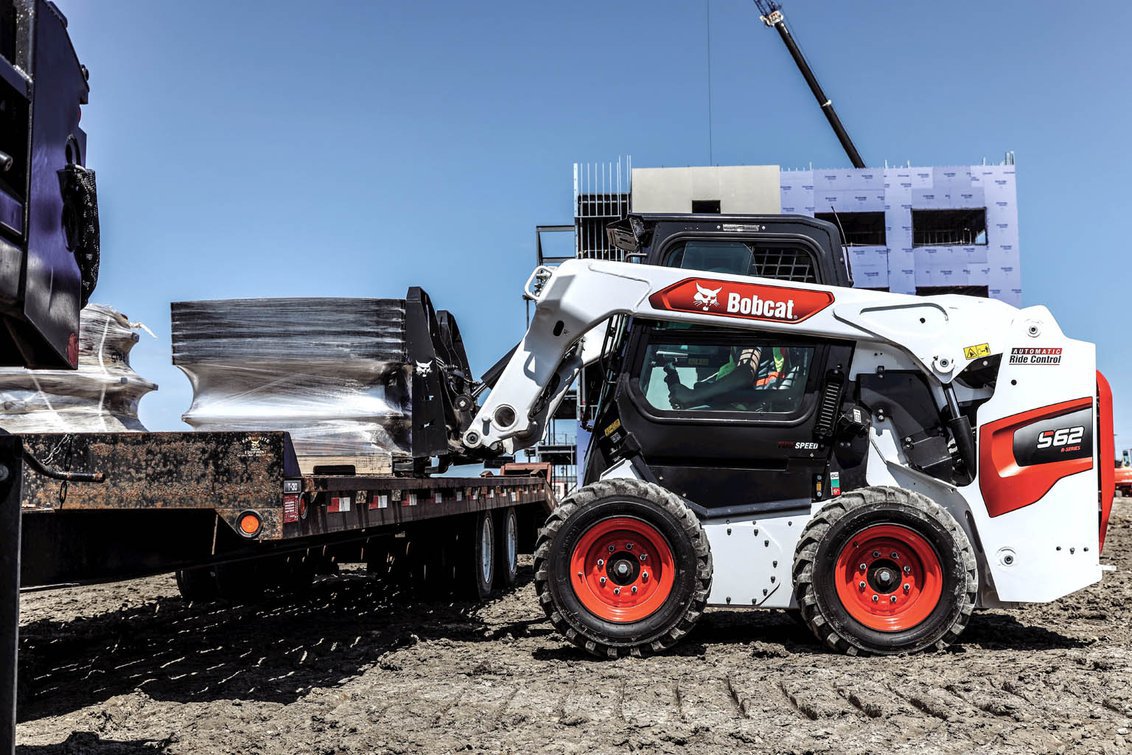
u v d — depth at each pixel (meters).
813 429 5.77
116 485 3.61
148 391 6.29
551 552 5.43
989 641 5.91
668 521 5.40
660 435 5.82
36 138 2.20
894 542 5.50
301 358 6.18
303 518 3.83
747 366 5.92
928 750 3.52
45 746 3.57
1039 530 5.76
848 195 38.41
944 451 5.84
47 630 6.46
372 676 4.88
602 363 6.79
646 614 5.40
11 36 2.17
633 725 3.87
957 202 38.31
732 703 4.28
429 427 6.62
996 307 5.89
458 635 6.30
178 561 4.00
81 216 2.46
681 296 5.82
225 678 4.81
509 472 12.95
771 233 6.12
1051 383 5.82
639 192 33.81
